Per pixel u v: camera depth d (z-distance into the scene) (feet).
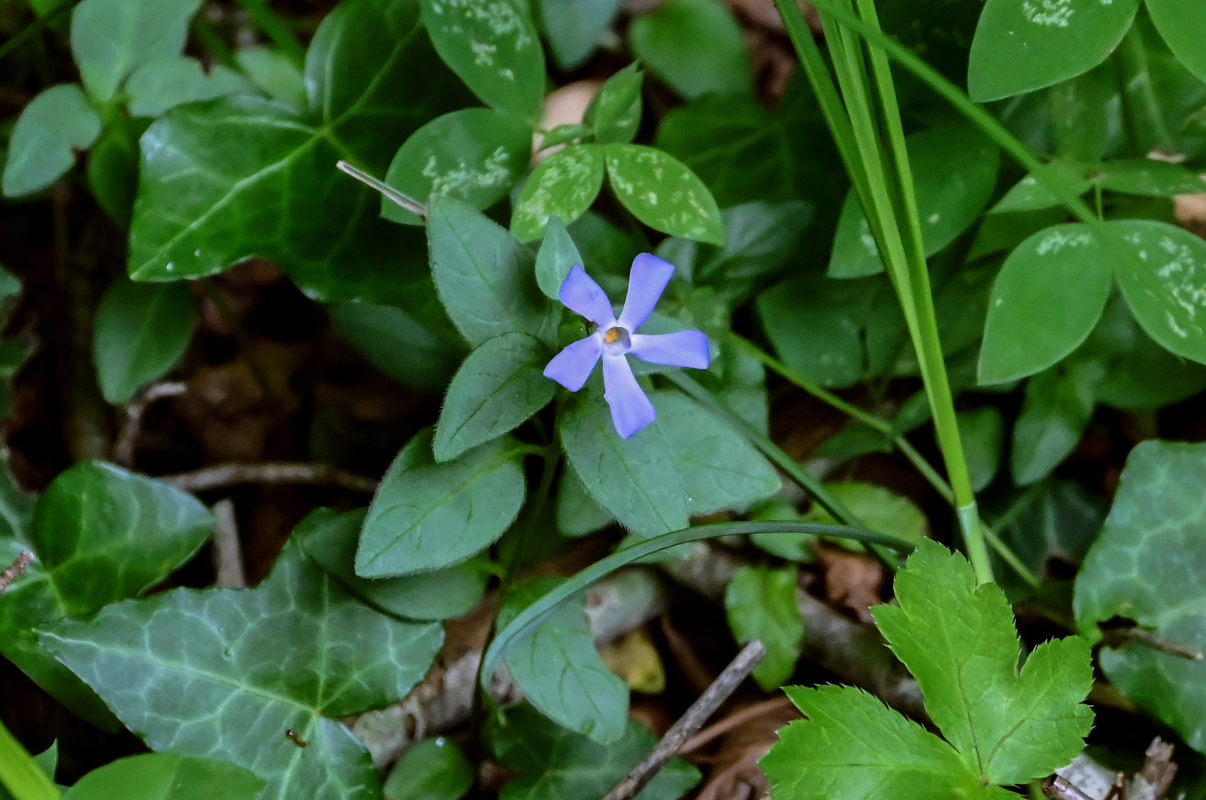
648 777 2.43
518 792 2.46
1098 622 2.55
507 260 2.36
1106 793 2.49
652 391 2.40
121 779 2.28
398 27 2.58
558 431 2.36
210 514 2.51
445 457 2.31
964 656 2.35
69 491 2.48
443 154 2.50
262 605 2.44
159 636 2.40
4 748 2.24
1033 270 2.45
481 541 2.35
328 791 2.42
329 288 2.60
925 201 2.54
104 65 2.56
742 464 2.39
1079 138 2.58
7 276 2.60
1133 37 2.54
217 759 2.37
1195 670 2.49
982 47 2.41
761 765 2.30
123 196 2.60
